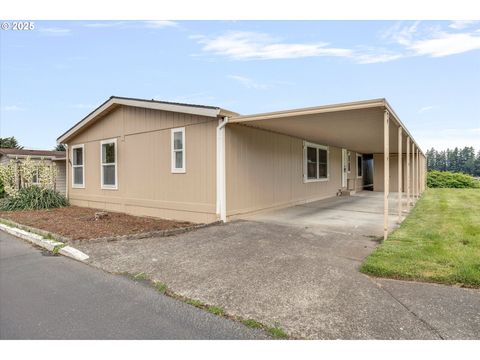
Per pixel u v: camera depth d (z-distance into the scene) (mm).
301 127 7902
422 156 16750
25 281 3814
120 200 9656
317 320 2723
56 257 4910
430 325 2609
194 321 2768
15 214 9164
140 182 8953
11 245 5754
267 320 2746
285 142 9852
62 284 3697
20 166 11555
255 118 6531
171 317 2844
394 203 11344
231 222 7254
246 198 7961
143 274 3973
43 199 10891
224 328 2650
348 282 3533
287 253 4691
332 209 9609
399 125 7023
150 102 8156
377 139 10766
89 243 5477
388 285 3436
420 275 3559
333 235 5867
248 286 3488
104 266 4324
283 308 2955
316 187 12367
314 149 12109
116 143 9758
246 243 5332
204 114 6973
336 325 2641
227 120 6953
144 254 4797
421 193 15438
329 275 3756
